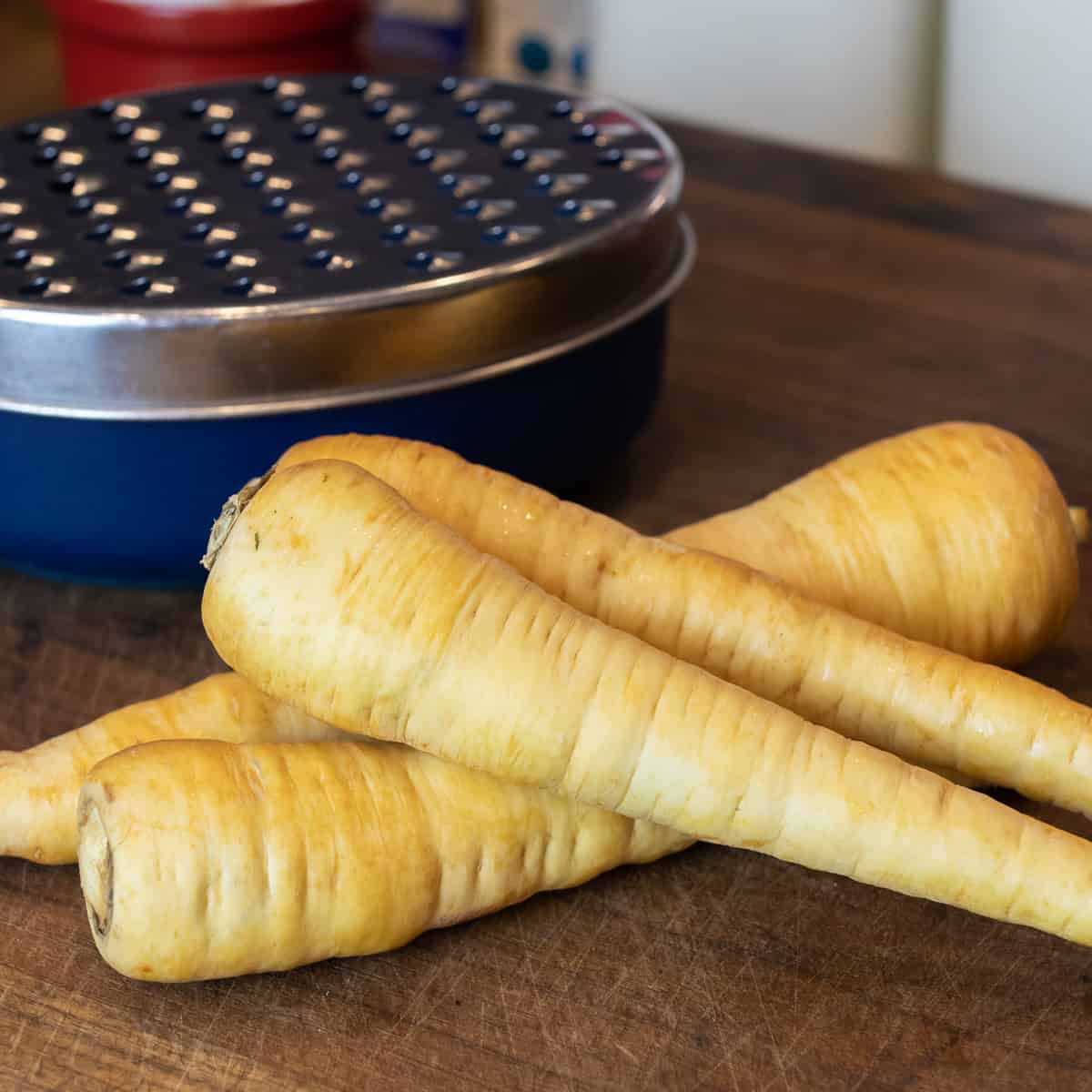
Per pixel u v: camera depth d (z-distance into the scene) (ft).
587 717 1.55
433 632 1.54
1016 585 1.82
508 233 1.94
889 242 2.75
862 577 1.81
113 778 1.52
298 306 1.79
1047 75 3.02
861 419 2.34
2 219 1.94
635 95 3.41
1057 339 2.51
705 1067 1.53
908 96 3.21
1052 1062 1.53
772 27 3.22
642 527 2.12
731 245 2.74
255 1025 1.56
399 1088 1.51
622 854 1.66
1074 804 1.67
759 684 1.69
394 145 2.14
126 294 1.80
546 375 1.94
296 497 1.56
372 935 1.57
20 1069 1.52
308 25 2.77
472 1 3.64
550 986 1.59
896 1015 1.57
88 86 2.86
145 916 1.49
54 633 1.96
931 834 1.56
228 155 2.11
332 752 1.60
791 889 1.68
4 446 1.85
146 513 1.88
